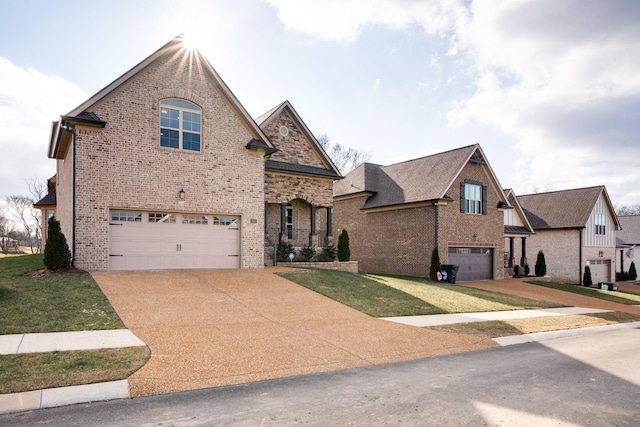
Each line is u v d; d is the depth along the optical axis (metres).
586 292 24.88
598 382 6.80
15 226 69.69
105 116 14.97
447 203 24.80
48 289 11.29
